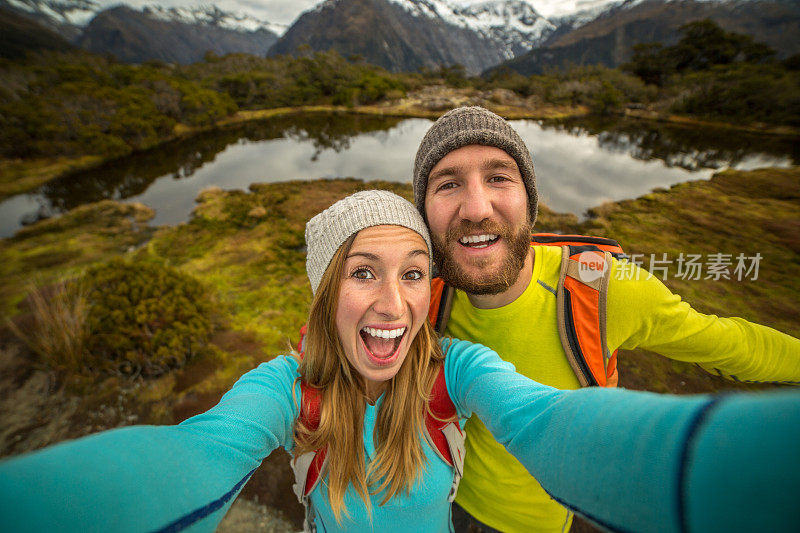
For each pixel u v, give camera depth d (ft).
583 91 165.07
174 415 15.37
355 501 3.52
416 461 3.54
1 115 90.07
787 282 9.42
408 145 103.40
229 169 84.23
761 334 4.03
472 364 3.50
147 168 89.51
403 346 3.37
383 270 3.20
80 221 51.21
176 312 19.26
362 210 3.21
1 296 28.63
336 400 3.46
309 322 3.58
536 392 2.48
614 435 1.34
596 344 3.88
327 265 3.36
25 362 18.07
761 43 146.10
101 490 1.41
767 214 25.12
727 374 4.20
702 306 7.61
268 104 192.03
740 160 64.13
